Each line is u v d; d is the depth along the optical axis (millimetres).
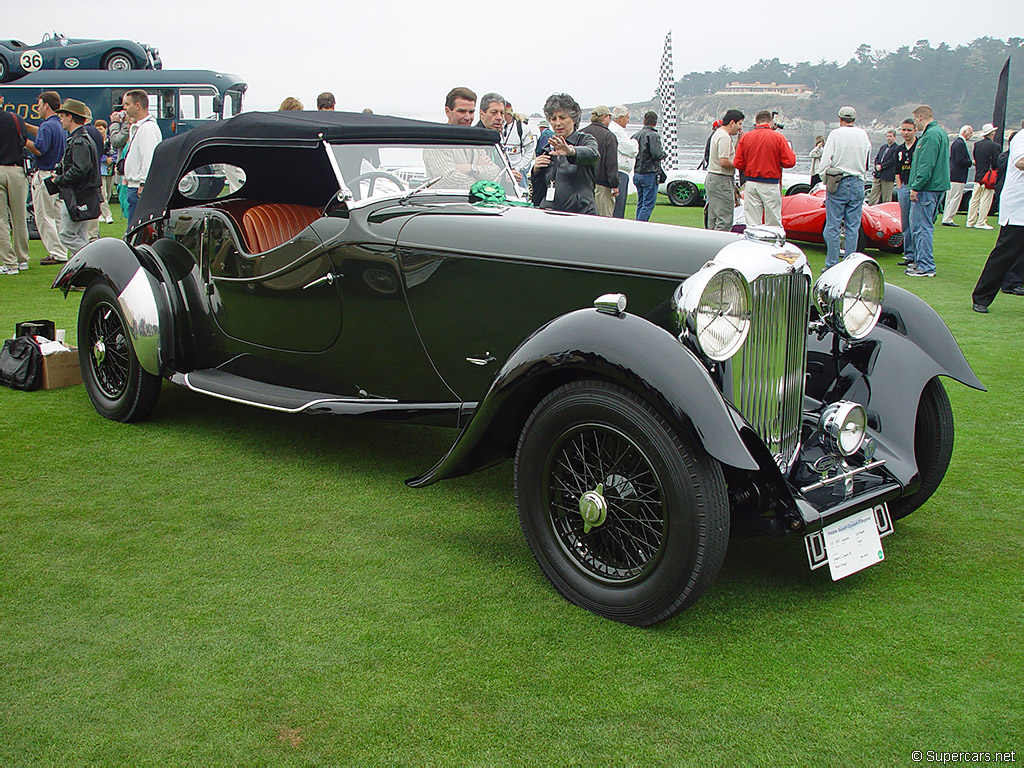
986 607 2662
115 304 4117
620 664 2338
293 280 3598
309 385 3785
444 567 2881
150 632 2445
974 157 13562
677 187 17344
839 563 2617
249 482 3584
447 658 2348
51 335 5074
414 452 3984
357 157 3605
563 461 2666
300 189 4559
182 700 2146
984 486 3639
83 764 1923
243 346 3918
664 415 2379
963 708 2160
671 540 2391
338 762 1941
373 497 3463
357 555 2955
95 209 8344
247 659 2324
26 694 2158
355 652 2367
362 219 3426
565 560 2666
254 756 1957
